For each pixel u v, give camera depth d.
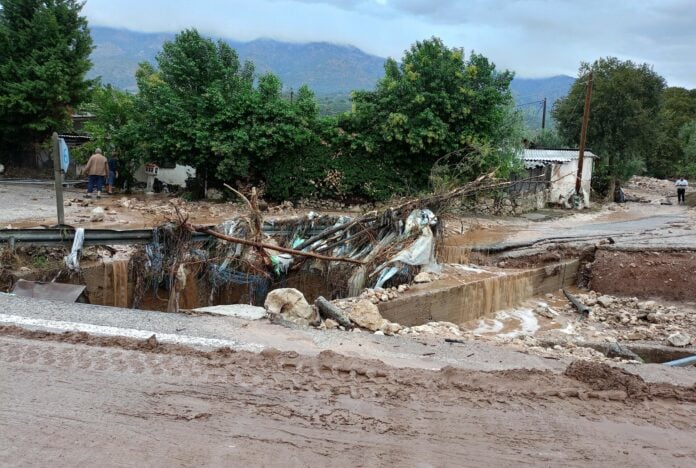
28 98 25.27
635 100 35.06
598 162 36.19
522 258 14.75
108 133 23.70
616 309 12.84
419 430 4.12
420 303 10.77
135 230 10.20
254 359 5.27
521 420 4.41
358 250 12.15
